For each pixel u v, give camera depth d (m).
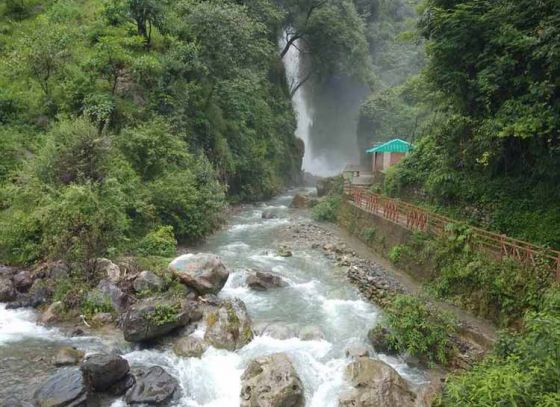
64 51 21.50
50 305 11.43
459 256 12.96
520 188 13.80
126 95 21.73
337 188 29.34
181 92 23.80
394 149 29.41
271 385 8.20
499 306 10.96
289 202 33.78
